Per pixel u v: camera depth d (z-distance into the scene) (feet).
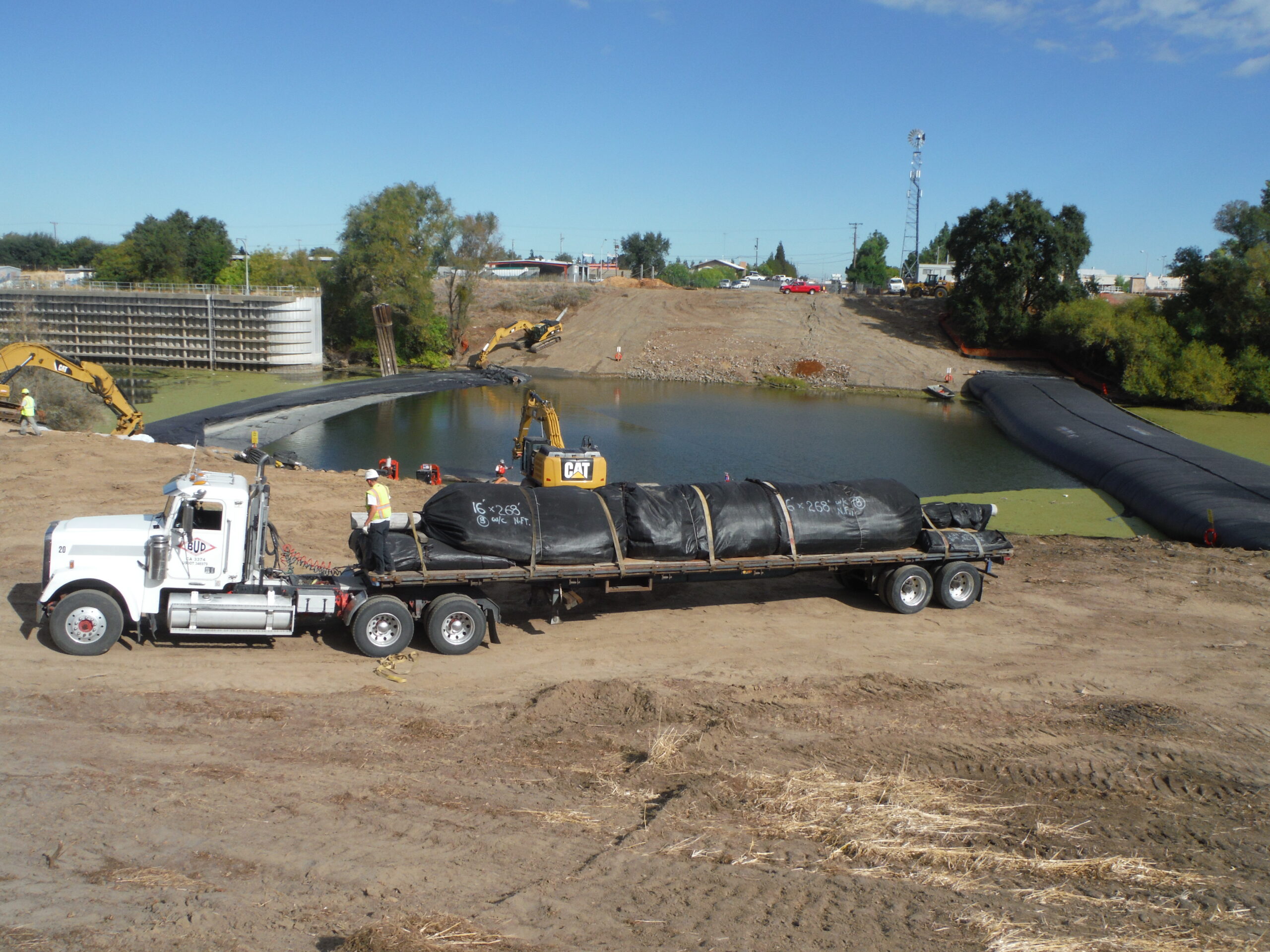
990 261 212.23
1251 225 178.81
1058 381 183.42
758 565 44.09
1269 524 70.85
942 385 201.57
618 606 47.93
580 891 20.45
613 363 226.79
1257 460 124.36
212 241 271.90
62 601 35.14
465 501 40.50
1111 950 18.78
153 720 29.89
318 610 37.99
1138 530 82.38
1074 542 67.51
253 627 36.83
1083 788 27.86
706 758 29.27
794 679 37.81
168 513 36.63
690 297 271.08
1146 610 49.26
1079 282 217.77
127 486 67.92
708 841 23.34
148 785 24.81
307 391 174.09
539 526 40.88
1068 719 33.83
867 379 207.72
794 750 30.22
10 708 29.99
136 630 38.37
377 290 223.51
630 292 276.82
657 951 18.01
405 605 38.78
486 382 201.46
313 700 33.17
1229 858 23.65
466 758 28.60
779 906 20.07
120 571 35.83
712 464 124.06
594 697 34.68
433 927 18.24
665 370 220.02
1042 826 24.86
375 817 23.85
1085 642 43.88
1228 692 37.65
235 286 260.62
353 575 40.45
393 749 28.99
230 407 152.25
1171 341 177.68
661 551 42.60
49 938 17.10
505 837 23.11
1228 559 61.16
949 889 21.31
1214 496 81.61
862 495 46.98
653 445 136.26
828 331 238.07
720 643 42.70
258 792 24.89
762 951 18.19
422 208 230.27
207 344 215.10
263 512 38.55
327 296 233.35
